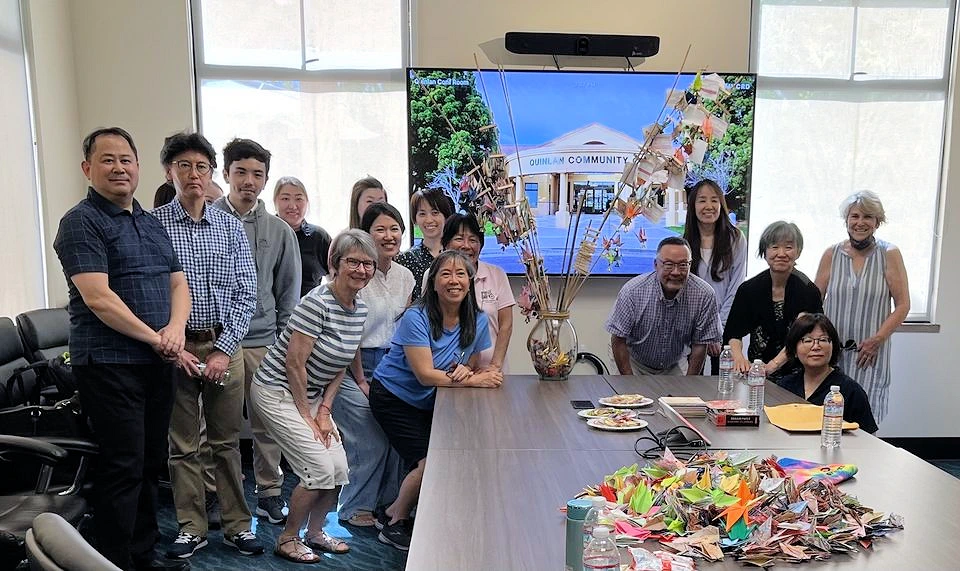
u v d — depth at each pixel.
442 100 3.80
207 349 2.58
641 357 3.20
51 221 3.48
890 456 1.88
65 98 3.63
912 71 3.99
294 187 3.56
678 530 1.36
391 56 3.88
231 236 2.68
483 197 2.74
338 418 3.04
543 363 2.77
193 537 2.73
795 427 2.13
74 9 3.70
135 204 2.37
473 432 2.07
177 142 2.51
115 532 2.27
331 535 2.97
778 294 3.12
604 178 3.90
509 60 3.85
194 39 3.81
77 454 2.17
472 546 1.32
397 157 3.95
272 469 3.14
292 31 3.85
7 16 3.18
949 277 4.04
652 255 3.91
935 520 1.45
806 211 4.02
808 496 1.42
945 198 4.01
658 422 2.20
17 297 3.23
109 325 2.19
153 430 2.44
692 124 2.57
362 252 2.45
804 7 3.90
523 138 3.86
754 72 3.91
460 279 2.59
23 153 3.30
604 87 3.84
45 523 1.00
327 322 2.51
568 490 1.61
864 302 3.56
